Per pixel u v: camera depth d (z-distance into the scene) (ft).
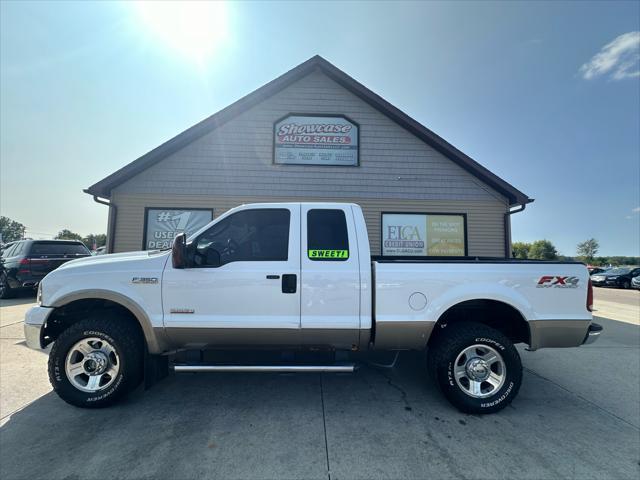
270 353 11.07
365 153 29.71
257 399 11.32
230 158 28.73
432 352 11.05
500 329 12.14
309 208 11.45
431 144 29.78
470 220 29.71
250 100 28.66
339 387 12.38
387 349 11.14
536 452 8.59
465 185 29.91
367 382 12.87
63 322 11.66
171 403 10.97
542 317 10.87
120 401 11.04
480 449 8.66
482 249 29.55
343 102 29.99
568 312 10.93
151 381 11.04
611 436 9.37
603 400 11.69
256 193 28.76
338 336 10.76
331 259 10.91
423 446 8.77
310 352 11.07
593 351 17.67
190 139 28.12
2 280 32.09
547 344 10.93
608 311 33.47
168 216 27.94
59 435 9.09
